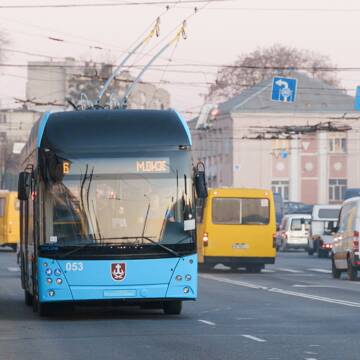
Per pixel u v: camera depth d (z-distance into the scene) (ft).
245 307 141.38
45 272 120.78
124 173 122.42
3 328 114.42
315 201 629.92
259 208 248.93
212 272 258.78
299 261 335.88
